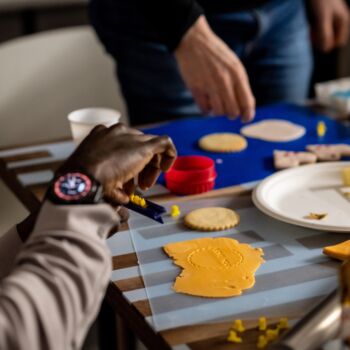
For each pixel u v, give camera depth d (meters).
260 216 1.17
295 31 1.90
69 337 0.76
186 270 1.00
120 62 1.86
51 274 0.76
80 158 0.87
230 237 1.10
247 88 1.54
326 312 0.80
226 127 1.58
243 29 1.84
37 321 0.73
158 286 0.97
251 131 1.54
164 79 1.82
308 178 1.29
